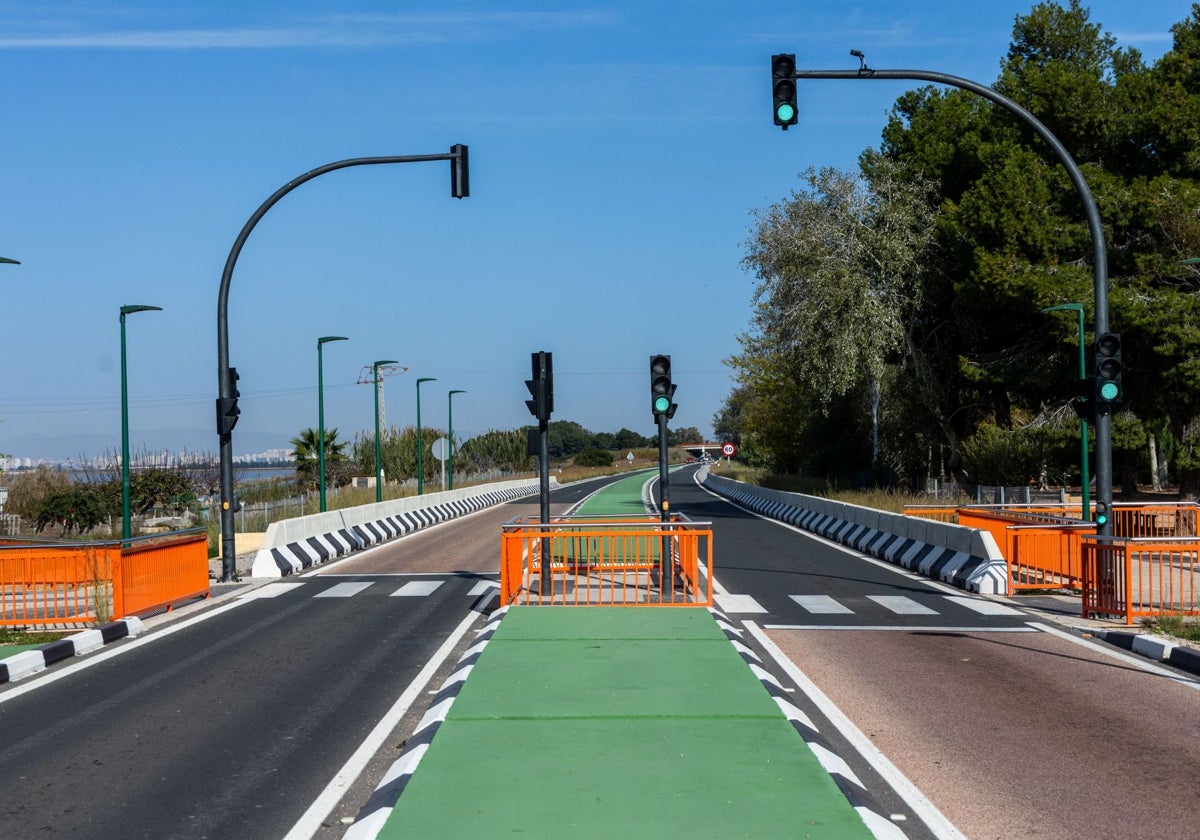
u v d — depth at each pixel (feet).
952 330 137.69
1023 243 113.80
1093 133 117.39
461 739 25.30
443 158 61.82
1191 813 21.56
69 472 134.82
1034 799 22.45
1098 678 35.04
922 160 134.21
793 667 36.78
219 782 24.38
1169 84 115.34
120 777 24.82
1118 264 111.34
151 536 50.24
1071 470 135.85
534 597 52.70
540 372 54.49
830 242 127.65
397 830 19.25
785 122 47.83
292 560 72.49
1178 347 100.42
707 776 22.34
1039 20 130.72
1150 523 78.18
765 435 175.73
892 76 49.16
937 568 63.26
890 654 39.34
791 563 72.84
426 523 124.36
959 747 26.58
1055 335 108.88
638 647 37.24
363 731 28.84
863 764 25.08
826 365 126.11
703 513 139.33
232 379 66.23
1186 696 32.32
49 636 43.06
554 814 20.03
